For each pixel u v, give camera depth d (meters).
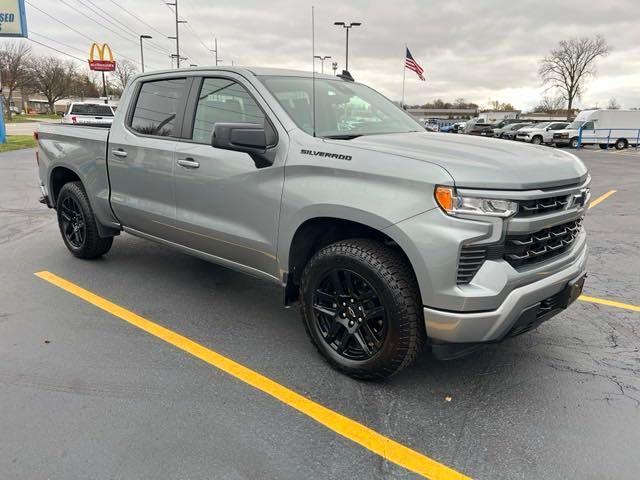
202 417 2.80
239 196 3.58
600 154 26.58
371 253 2.94
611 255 6.27
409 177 2.74
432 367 3.41
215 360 3.44
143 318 4.09
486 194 2.60
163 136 4.23
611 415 2.90
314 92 3.73
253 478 2.35
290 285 3.49
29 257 5.63
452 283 2.65
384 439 2.66
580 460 2.52
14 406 2.85
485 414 2.89
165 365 3.35
